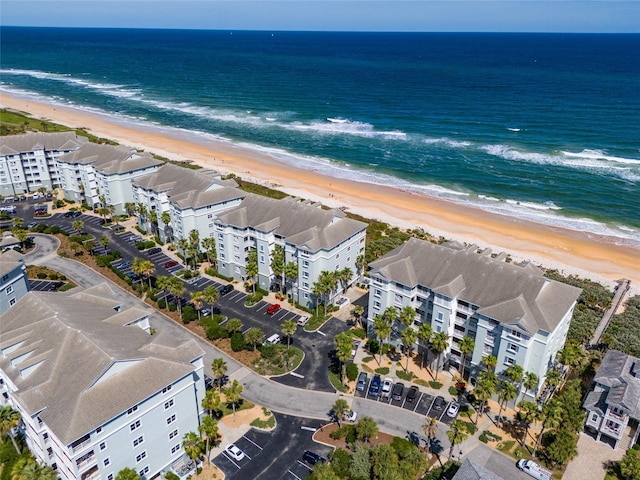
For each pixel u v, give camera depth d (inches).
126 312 3166.8
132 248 5447.8
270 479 2770.7
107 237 5236.2
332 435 3041.3
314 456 2871.6
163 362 2687.0
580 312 4379.9
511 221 6269.7
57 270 4950.8
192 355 2861.7
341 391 3444.9
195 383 2970.0
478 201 6879.9
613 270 5182.1
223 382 3503.9
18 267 3905.0
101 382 2496.3
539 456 2950.3
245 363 3698.3
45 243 5516.7
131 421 2524.6
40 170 6934.1
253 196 4906.5
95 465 2442.2
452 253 3686.0
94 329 2854.3
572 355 3223.4
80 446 2335.1
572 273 5088.6
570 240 5797.2
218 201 5088.6
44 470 2411.4
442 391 3457.2
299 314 4315.9
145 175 5757.9
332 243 4200.3
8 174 6761.8
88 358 2588.6
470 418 3225.9
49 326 2864.2
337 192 7165.4
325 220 4357.8
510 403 3331.7
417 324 3769.7
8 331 2962.6
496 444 3034.0
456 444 2832.2
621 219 6294.3
